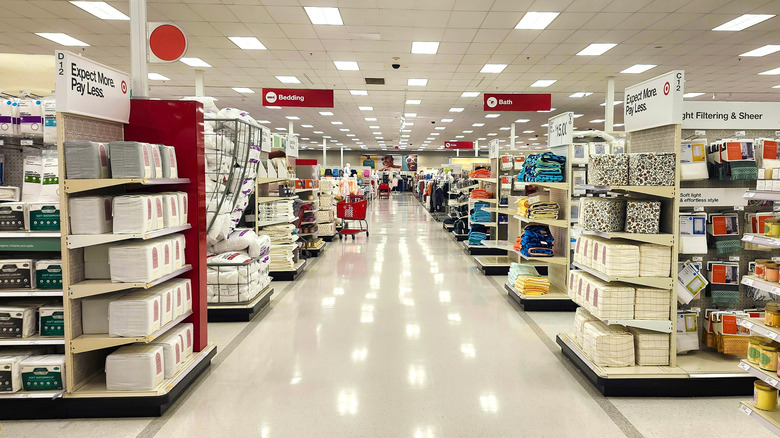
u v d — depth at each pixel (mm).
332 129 24672
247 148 4848
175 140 3523
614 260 3375
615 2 6918
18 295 2934
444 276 7523
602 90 13703
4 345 3045
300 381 3480
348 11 7414
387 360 3908
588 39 8805
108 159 3000
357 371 3672
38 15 7750
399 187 44594
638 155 3361
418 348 4207
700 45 9156
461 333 4645
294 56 10195
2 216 2938
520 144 32844
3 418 2914
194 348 3625
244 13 7547
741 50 9492
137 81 3564
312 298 6051
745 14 7406
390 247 10820
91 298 3029
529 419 2918
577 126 21844
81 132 2992
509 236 7898
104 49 9789
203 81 12383
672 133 3402
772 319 2428
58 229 2955
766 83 12695
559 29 8219
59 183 2824
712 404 3150
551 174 5758
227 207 4922
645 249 3367
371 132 26219
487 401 3166
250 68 11328
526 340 4449
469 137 28891
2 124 3090
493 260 8031
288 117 20062
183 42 3611
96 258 3072
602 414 2992
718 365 3404
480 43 9125
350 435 2719
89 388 2998
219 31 8469
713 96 14734
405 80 12586
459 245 11141
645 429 2799
